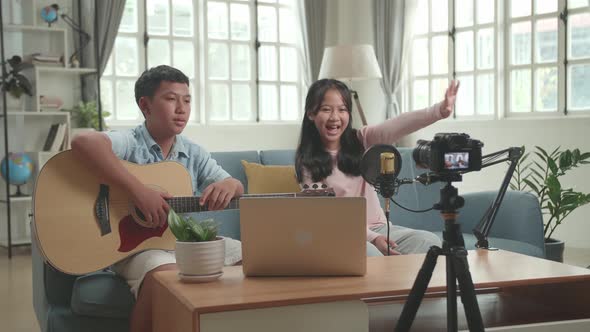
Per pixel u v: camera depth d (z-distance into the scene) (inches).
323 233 73.6
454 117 258.7
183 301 65.4
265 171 133.1
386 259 85.7
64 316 94.0
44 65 225.0
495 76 242.8
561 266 80.2
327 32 284.0
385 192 79.8
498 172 238.8
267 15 277.6
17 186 222.7
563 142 220.8
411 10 265.3
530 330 71.5
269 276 75.4
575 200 154.0
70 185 93.4
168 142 106.7
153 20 254.5
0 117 229.0
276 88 281.1
